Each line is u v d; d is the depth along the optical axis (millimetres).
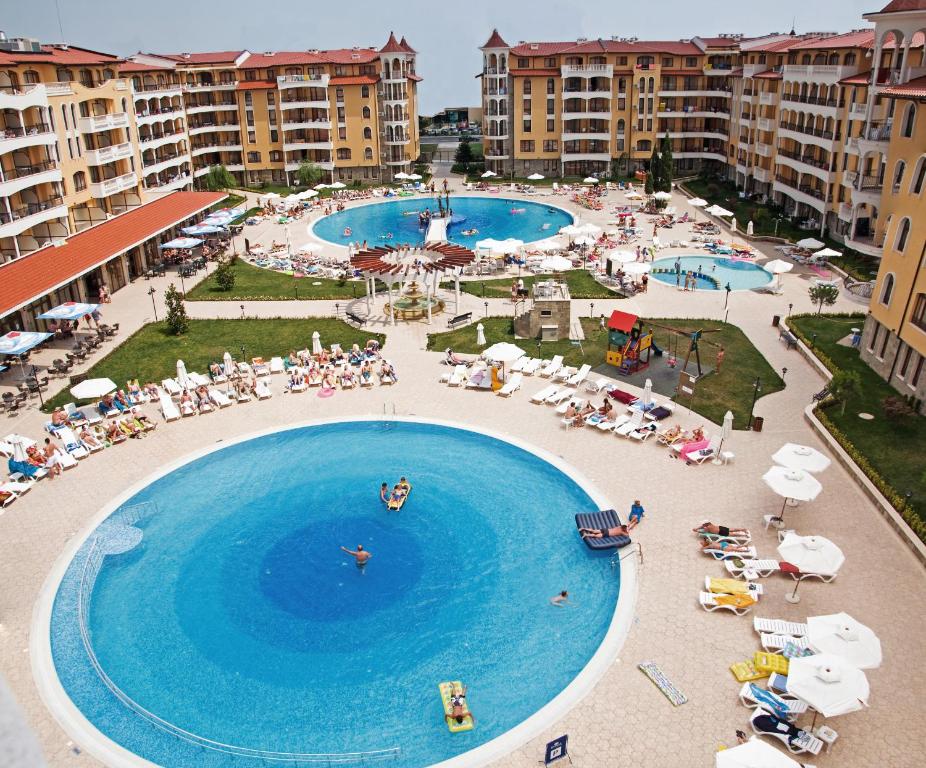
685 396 40938
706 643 24047
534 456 35844
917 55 51438
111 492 33844
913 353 38094
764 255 67438
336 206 93625
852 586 26328
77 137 64000
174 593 27734
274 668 24172
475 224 85375
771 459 34688
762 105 84750
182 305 52188
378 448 37281
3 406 41688
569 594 27031
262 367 45688
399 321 53406
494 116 110062
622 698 22094
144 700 23047
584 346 48281
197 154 101938
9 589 27703
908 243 38281
